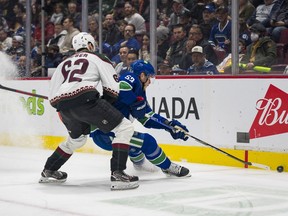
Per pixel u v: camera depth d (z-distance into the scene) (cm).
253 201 461
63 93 512
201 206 436
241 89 703
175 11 886
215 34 836
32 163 743
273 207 434
